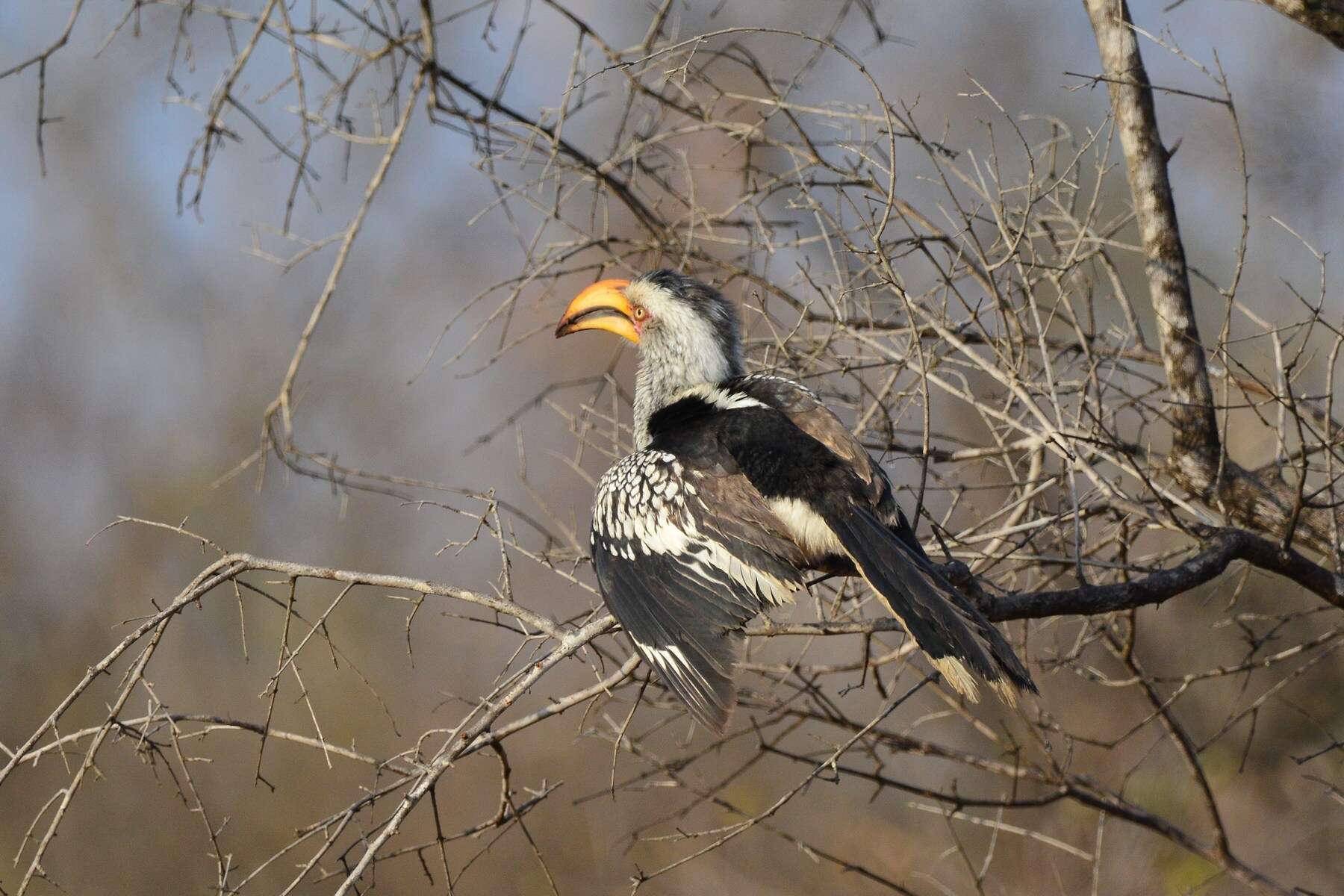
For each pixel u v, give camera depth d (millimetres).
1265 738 13602
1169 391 9461
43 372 20828
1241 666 9531
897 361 9039
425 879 15945
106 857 16297
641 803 15633
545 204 11742
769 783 15391
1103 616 9906
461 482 20203
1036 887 13398
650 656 7824
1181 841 10078
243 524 19672
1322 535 8867
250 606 18594
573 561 9766
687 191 11273
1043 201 10812
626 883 15203
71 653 18625
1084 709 13852
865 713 14094
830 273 9875
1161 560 9344
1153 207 9344
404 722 17375
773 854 14836
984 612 7824
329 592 18594
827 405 9305
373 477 8898
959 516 11023
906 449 9523
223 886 7406
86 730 7289
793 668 9648
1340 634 10352
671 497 8297
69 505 20156
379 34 9469
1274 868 13023
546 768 16562
